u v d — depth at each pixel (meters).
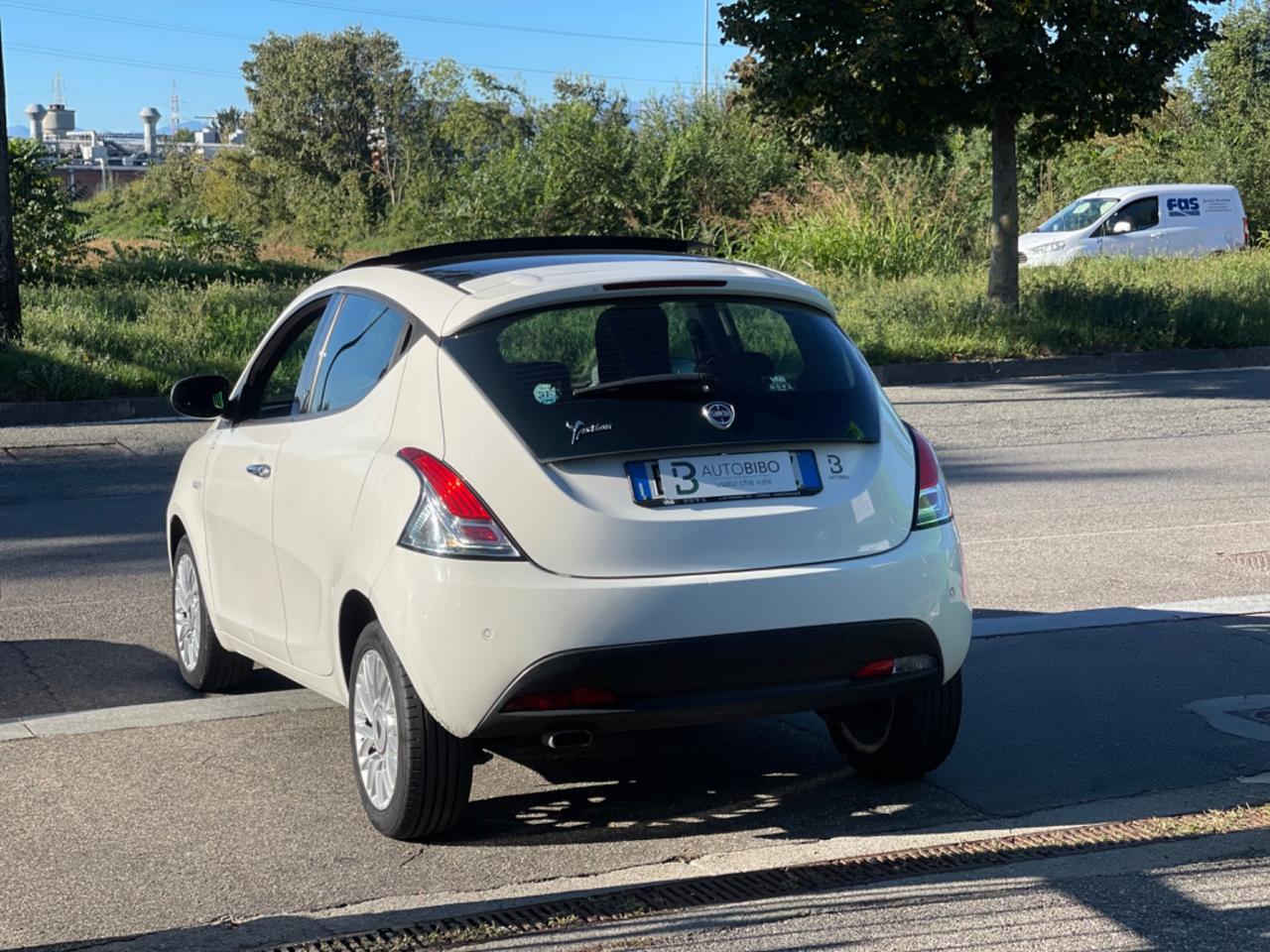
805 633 4.28
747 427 4.39
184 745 5.46
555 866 4.31
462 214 38.31
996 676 6.25
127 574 8.51
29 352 16.55
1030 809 4.72
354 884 4.18
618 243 5.53
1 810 4.78
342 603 4.62
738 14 18.17
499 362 4.35
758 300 4.70
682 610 4.15
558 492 4.16
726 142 36.41
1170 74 17.84
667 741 5.54
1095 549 8.69
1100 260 26.64
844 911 3.84
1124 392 16.20
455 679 4.15
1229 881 3.98
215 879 4.21
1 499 10.93
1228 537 8.95
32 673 6.53
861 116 18.33
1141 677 6.20
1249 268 24.66
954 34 17.00
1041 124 18.97
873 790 4.95
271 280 31.86
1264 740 5.38
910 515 4.55
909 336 18.52
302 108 82.88
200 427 14.68
